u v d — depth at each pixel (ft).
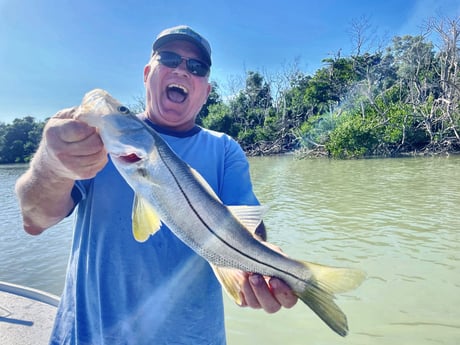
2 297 4.78
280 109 62.18
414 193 15.98
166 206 2.27
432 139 36.78
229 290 2.26
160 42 2.81
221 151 2.83
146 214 2.23
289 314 6.29
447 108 36.47
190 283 2.42
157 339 2.32
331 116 43.68
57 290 7.75
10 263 9.34
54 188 2.01
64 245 10.55
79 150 1.86
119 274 2.33
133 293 2.32
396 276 7.48
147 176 2.24
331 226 11.30
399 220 11.64
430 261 8.18
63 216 2.27
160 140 2.33
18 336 3.94
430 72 46.85
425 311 6.13
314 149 40.50
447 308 6.19
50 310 4.50
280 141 52.03
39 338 3.91
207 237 2.30
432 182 18.69
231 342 5.55
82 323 2.36
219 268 2.29
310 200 15.55
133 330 2.30
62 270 8.77
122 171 2.19
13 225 13.38
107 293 2.32
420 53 48.49
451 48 40.86
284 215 13.00
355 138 35.91
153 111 2.83
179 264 2.40
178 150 2.69
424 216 11.97
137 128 2.23
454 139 35.99
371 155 37.42
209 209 2.33
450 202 13.82
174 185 2.30
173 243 2.40
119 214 2.37
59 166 1.87
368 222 11.55
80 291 2.40
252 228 2.37
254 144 53.88
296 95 59.47
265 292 2.17
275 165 33.14
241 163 2.88
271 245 2.37
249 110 65.10
